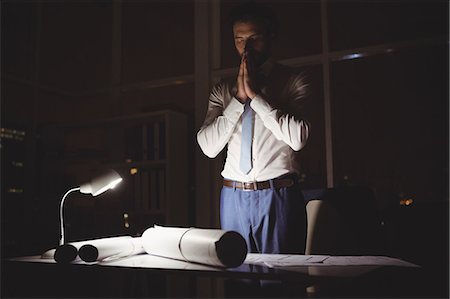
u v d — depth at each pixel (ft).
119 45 11.25
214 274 3.39
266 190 5.49
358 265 3.56
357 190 6.56
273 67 6.11
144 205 9.59
